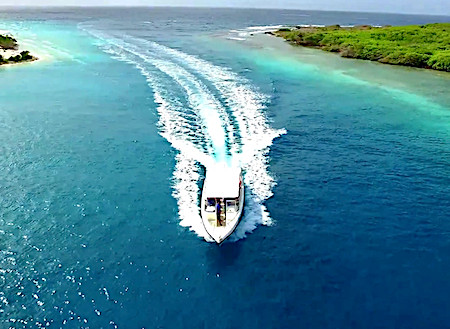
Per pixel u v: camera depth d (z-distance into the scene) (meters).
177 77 64.12
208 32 138.62
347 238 26.77
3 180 32.53
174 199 30.47
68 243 25.58
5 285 22.09
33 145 38.97
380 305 21.64
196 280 23.03
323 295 22.25
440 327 20.38
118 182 32.66
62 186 31.94
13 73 67.31
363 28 136.50
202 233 26.80
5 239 25.69
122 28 147.00
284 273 23.73
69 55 84.38
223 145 39.31
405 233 27.36
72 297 21.56
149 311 20.91
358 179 34.00
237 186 28.00
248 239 26.38
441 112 51.97
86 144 39.34
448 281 23.31
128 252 24.97
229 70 71.00
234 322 20.50
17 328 19.61
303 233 27.14
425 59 82.31
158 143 39.59
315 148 39.62
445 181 33.97
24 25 154.00
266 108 50.56
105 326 19.95
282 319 20.75
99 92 56.31
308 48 104.25
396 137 43.16
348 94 58.97
